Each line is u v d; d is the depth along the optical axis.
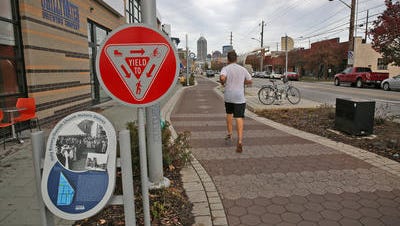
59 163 2.13
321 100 15.55
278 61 61.97
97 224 2.98
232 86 5.56
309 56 43.59
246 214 3.23
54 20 8.84
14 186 3.94
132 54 2.39
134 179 3.96
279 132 7.18
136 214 3.12
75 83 10.46
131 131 4.14
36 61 7.82
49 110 8.54
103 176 2.15
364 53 36.16
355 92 20.25
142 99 2.44
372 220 3.09
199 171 4.48
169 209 3.27
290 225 3.00
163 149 4.44
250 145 6.00
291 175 4.32
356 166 4.66
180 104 14.06
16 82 7.41
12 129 6.30
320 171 4.47
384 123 7.81
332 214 3.21
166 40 2.41
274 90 12.76
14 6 7.28
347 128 6.64
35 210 3.30
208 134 7.09
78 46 10.71
